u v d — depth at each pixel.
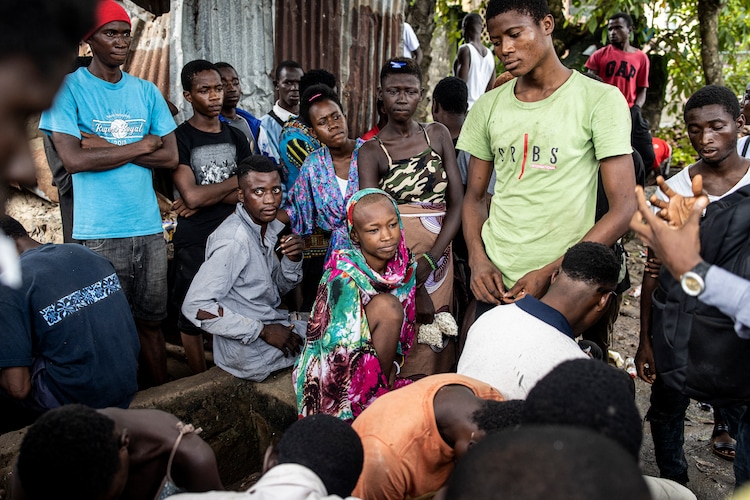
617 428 1.19
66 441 1.42
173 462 1.83
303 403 2.59
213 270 3.24
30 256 2.63
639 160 3.36
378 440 1.76
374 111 6.27
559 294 2.08
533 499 0.83
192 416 3.24
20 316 2.52
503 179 2.67
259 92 5.39
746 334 1.60
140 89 3.53
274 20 5.30
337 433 1.51
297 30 5.46
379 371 2.49
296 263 3.59
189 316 3.23
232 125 4.26
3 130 0.92
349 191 3.49
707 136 2.65
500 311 2.13
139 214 3.52
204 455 1.82
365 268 2.52
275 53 5.37
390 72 3.18
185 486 1.85
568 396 1.23
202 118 3.86
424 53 8.59
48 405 2.66
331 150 3.65
